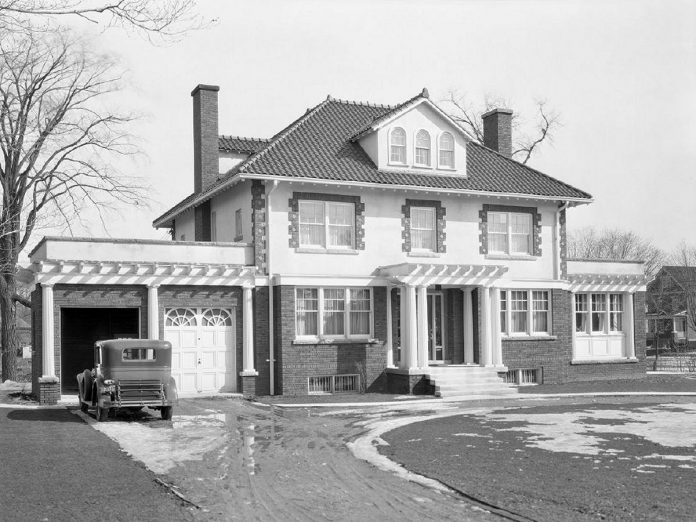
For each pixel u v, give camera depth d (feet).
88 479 42.24
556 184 108.68
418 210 100.01
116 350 66.95
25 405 79.20
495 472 43.34
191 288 88.07
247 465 47.11
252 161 90.58
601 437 55.52
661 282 234.58
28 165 112.68
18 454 49.80
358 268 95.40
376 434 60.13
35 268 81.66
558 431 59.06
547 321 107.04
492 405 81.51
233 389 90.02
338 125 105.70
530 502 36.52
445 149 102.47
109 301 83.87
